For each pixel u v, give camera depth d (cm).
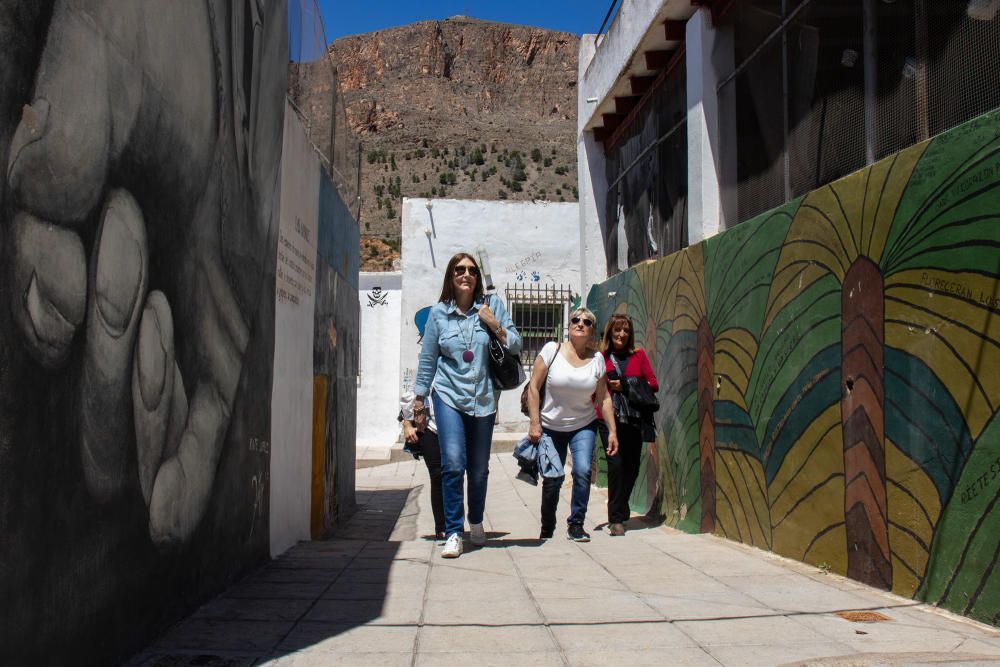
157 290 336
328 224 848
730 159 816
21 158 227
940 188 412
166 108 343
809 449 534
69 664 259
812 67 649
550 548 588
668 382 833
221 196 429
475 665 320
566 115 15212
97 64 274
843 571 489
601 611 399
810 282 538
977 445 382
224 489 438
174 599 361
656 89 1048
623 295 1045
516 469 1385
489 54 15762
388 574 485
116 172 293
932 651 331
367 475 1487
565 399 647
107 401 287
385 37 15475
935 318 413
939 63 487
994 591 370
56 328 249
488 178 10225
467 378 562
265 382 539
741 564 527
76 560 263
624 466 718
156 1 329
